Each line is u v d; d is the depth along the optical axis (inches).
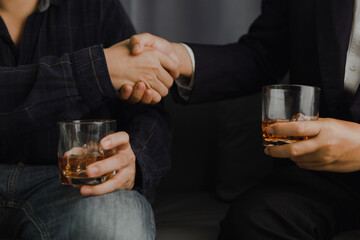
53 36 42.4
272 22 46.2
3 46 41.2
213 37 63.8
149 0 63.6
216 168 51.9
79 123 30.9
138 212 34.8
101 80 35.1
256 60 44.9
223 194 49.9
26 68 35.9
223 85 43.6
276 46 45.9
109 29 44.0
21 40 41.2
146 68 37.3
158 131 41.6
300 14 42.3
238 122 51.1
